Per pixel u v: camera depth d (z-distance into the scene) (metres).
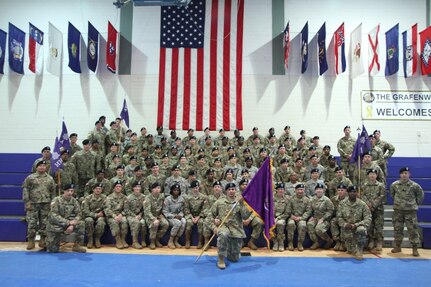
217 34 13.14
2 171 12.05
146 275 6.39
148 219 8.50
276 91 13.11
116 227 8.41
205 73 13.05
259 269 6.80
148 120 13.08
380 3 13.29
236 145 12.01
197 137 12.85
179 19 13.23
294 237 8.61
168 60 13.09
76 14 13.34
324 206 8.45
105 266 6.91
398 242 8.25
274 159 11.04
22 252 7.96
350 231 8.06
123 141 12.12
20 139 12.96
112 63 12.72
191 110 12.92
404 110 12.91
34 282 5.98
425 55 12.44
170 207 8.80
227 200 7.46
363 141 9.40
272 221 7.25
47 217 8.15
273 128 12.41
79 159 10.03
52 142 12.94
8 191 10.91
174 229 8.50
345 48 13.16
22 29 13.34
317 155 10.31
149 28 13.32
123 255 7.77
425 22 13.17
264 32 13.28
